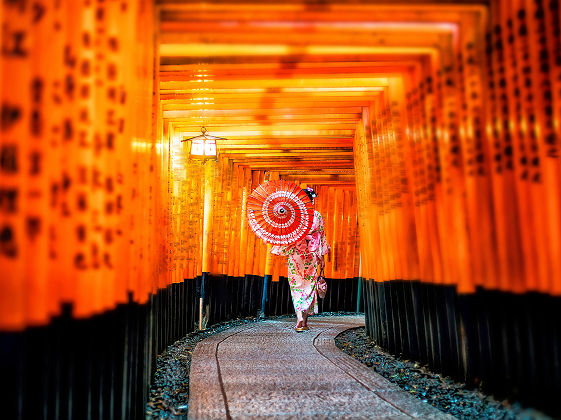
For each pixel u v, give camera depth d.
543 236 3.39
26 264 2.22
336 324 10.32
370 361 6.45
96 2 2.88
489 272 4.07
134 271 3.69
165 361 6.16
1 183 2.01
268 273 12.61
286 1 3.93
